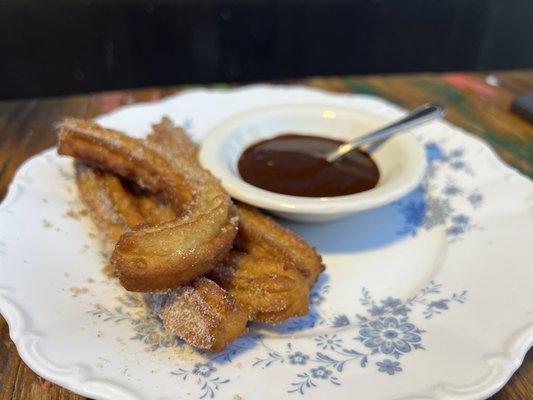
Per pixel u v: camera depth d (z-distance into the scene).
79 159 0.20
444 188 0.23
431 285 0.18
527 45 0.55
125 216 0.19
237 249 0.18
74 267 0.18
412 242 0.20
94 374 0.13
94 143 0.19
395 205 0.22
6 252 0.18
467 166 0.24
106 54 0.52
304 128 0.25
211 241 0.15
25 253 0.18
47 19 0.49
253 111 0.24
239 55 0.55
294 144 0.23
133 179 0.20
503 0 0.54
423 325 0.16
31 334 0.14
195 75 0.54
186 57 0.54
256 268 0.17
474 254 0.19
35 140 0.26
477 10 0.54
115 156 0.19
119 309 0.16
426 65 0.55
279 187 0.20
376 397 0.13
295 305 0.16
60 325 0.15
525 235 0.19
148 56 0.53
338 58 0.56
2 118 0.28
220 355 0.15
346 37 0.55
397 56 0.55
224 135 0.22
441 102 0.31
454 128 0.26
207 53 0.54
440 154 0.25
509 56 0.56
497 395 0.14
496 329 0.15
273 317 0.16
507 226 0.20
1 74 0.50
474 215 0.21
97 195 0.19
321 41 0.55
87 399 0.14
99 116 0.28
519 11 0.54
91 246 0.19
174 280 0.15
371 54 0.56
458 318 0.16
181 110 0.28
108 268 0.18
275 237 0.18
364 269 0.19
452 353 0.14
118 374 0.13
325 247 0.20
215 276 0.16
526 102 0.29
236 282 0.16
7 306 0.15
